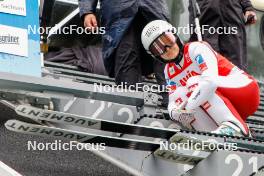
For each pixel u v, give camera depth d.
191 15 25.42
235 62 25.95
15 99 20.36
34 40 21.72
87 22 23.67
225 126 20.33
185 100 20.98
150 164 20.12
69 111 21.61
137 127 18.67
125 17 23.00
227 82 21.05
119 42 22.97
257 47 34.19
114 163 20.62
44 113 18.17
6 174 17.06
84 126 18.58
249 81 21.23
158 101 23.33
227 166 18.59
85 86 20.81
